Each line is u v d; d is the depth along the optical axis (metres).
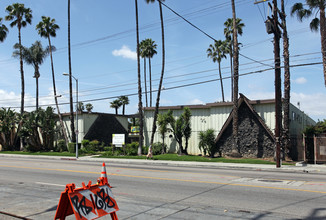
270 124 26.31
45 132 38.78
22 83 45.62
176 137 30.11
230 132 27.50
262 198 9.05
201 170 17.67
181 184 11.98
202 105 30.83
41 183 12.45
